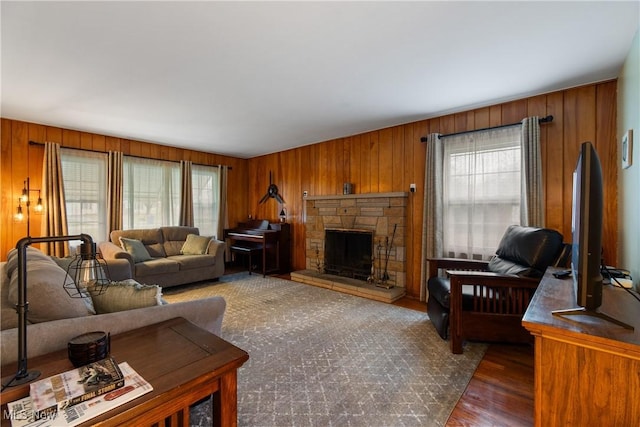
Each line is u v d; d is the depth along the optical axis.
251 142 5.14
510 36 2.05
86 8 1.74
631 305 1.41
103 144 4.59
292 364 2.23
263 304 3.64
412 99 3.21
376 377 2.06
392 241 4.15
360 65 2.46
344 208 4.71
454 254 3.63
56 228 4.00
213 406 1.16
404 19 1.86
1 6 1.70
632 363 1.03
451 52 2.26
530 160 3.03
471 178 3.50
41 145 4.04
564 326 1.13
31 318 1.35
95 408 0.85
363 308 3.52
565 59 2.36
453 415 1.69
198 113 3.63
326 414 1.69
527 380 2.03
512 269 2.52
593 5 1.73
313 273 4.93
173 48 2.19
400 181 4.18
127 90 2.94
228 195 6.22
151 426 0.96
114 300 1.61
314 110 3.55
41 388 0.93
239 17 1.84
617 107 2.65
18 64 2.41
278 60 2.38
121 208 4.62
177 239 5.09
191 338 1.31
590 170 1.20
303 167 5.43
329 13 1.81
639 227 1.99
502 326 2.44
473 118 3.54
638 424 1.03
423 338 2.70
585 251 1.22
